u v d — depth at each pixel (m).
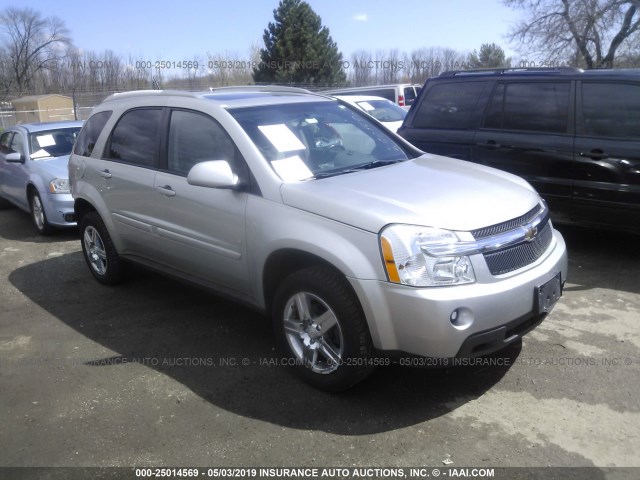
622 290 4.93
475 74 6.39
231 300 4.14
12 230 8.41
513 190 3.69
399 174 3.85
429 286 2.97
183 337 4.39
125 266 5.42
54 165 7.83
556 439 3.02
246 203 3.70
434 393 3.48
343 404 3.40
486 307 3.01
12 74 55.94
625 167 5.21
